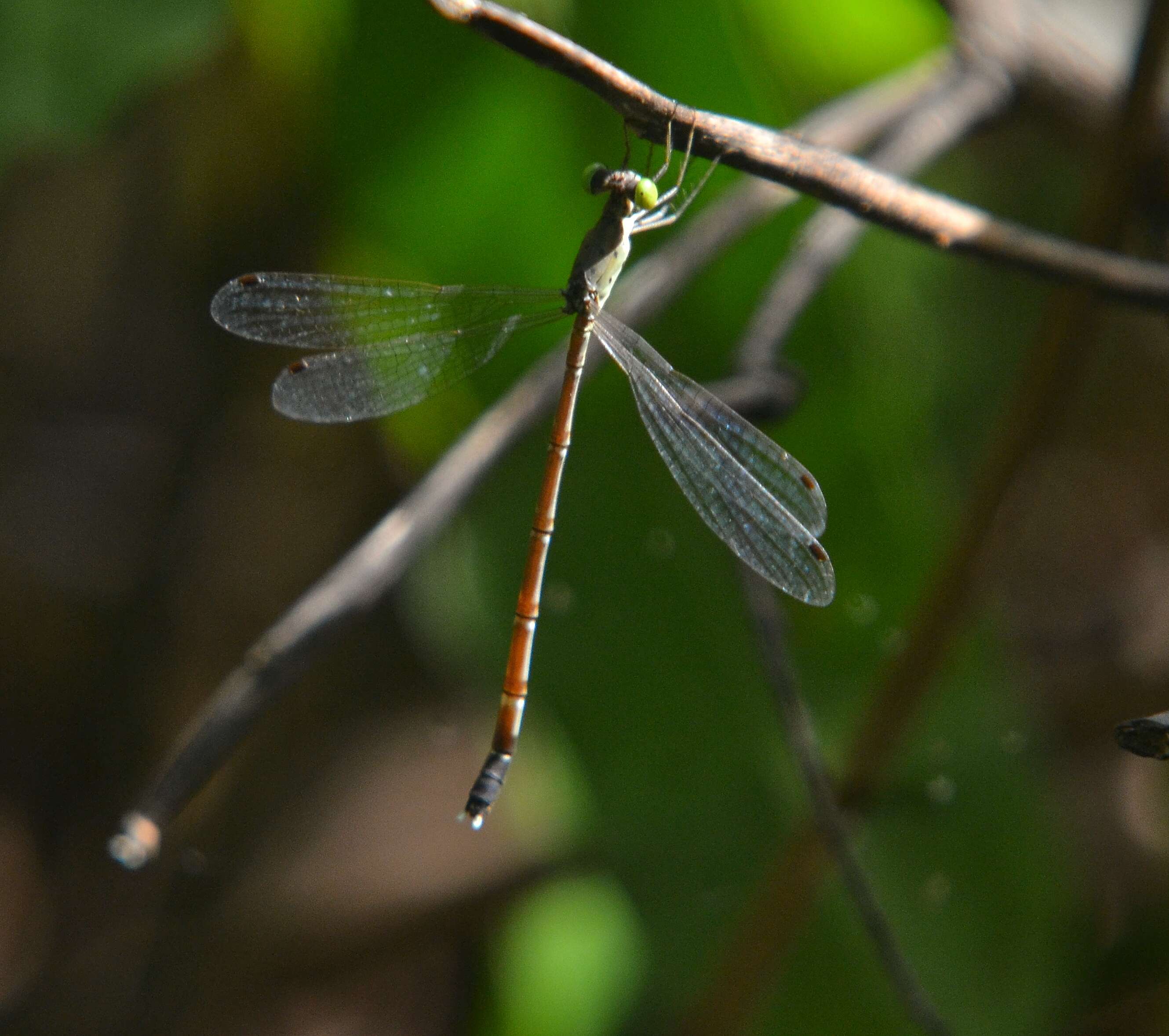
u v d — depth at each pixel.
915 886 0.71
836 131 0.70
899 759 0.71
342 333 0.71
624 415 0.71
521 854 0.73
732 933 0.71
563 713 0.71
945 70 0.71
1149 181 0.71
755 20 0.71
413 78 0.71
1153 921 0.72
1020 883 0.71
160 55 0.70
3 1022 0.74
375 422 0.74
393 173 0.71
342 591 0.69
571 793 0.71
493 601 0.71
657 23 0.71
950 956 0.71
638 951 0.71
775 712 0.71
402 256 0.72
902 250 0.72
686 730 0.71
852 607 0.71
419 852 0.74
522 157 0.71
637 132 0.67
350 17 0.71
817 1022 0.71
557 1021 0.73
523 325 0.71
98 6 0.70
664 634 0.71
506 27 0.66
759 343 0.70
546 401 0.69
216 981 0.74
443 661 0.74
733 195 0.70
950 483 0.72
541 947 0.73
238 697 0.68
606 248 0.71
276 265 0.74
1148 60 0.69
